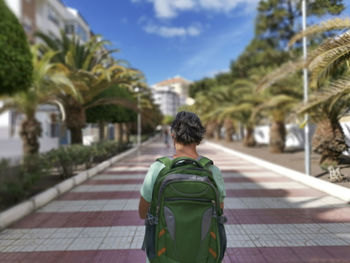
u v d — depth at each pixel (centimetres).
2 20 492
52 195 586
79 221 442
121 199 585
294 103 1200
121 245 346
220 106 2520
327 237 363
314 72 656
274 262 297
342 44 565
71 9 2939
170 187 125
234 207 514
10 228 411
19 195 516
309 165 796
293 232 383
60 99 1212
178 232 120
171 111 13150
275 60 2525
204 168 136
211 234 127
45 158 699
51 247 341
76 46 1312
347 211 478
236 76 3466
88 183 770
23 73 534
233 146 2316
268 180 793
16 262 304
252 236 371
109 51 1329
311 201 549
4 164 595
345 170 818
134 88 2136
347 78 640
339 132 912
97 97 1401
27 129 950
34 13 1842
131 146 2227
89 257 314
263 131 2594
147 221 136
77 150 886
